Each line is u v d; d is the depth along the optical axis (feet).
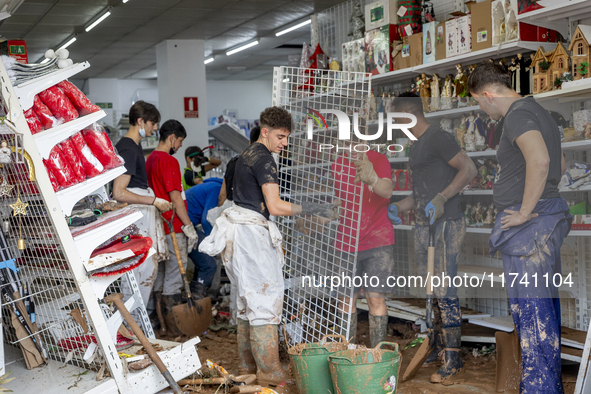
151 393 8.51
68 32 31.91
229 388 9.04
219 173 33.71
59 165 7.77
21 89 7.45
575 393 7.91
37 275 9.14
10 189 8.58
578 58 9.39
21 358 9.71
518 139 8.00
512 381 8.90
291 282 10.52
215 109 55.83
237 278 9.38
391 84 14.79
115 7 26.68
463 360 10.44
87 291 7.80
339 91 10.14
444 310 9.30
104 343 7.98
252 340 9.37
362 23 15.30
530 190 8.01
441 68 12.77
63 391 7.95
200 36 33.76
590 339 7.76
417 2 13.60
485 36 11.29
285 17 29.58
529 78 10.68
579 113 8.80
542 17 10.47
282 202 9.07
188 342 9.17
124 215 8.23
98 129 8.25
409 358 9.94
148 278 12.26
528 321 8.30
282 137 9.48
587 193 8.73
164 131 13.64
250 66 46.88
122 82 51.57
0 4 7.95
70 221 8.09
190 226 13.38
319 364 8.32
